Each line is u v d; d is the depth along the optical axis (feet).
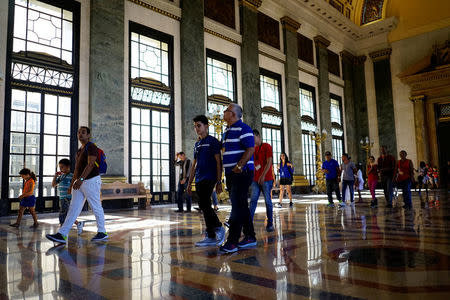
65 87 31.58
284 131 57.67
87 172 13.26
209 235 12.25
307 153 63.52
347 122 75.05
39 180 29.37
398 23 74.23
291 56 60.13
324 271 7.92
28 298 6.44
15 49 28.81
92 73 32.89
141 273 8.17
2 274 8.28
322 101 67.00
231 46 50.08
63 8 32.24
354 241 11.91
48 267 8.99
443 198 35.47
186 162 28.32
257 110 51.85
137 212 28.43
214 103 46.39
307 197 46.80
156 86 39.34
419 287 6.52
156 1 39.88
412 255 9.45
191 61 42.86
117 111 34.35
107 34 34.32
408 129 71.31
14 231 17.20
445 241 11.60
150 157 38.27
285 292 6.43
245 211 10.96
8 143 27.61
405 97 72.23
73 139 31.68
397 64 74.02
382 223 16.78
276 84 58.49
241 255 10.03
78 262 9.55
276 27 59.21
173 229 16.72
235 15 51.39
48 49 31.01
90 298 6.38
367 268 8.09
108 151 33.19
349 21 73.10
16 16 29.12
